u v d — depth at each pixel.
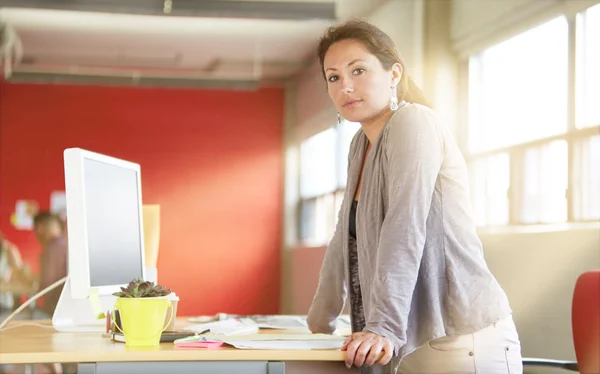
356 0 7.05
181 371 1.55
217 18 8.41
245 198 10.87
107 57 10.16
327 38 1.94
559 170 4.46
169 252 10.63
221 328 2.06
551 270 4.11
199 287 10.66
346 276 2.01
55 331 2.28
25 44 9.53
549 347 4.09
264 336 1.86
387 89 1.91
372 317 1.64
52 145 10.57
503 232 4.64
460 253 1.78
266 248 10.83
